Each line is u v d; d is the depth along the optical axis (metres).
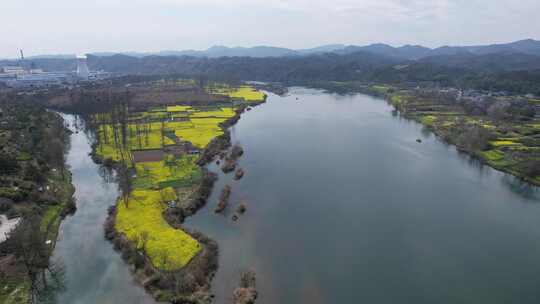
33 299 55.72
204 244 70.50
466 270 66.81
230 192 97.25
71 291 57.62
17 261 62.28
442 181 112.44
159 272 60.81
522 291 61.06
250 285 58.59
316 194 98.81
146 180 102.44
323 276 63.41
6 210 78.38
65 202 88.38
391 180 111.62
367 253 71.38
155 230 74.00
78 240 72.88
